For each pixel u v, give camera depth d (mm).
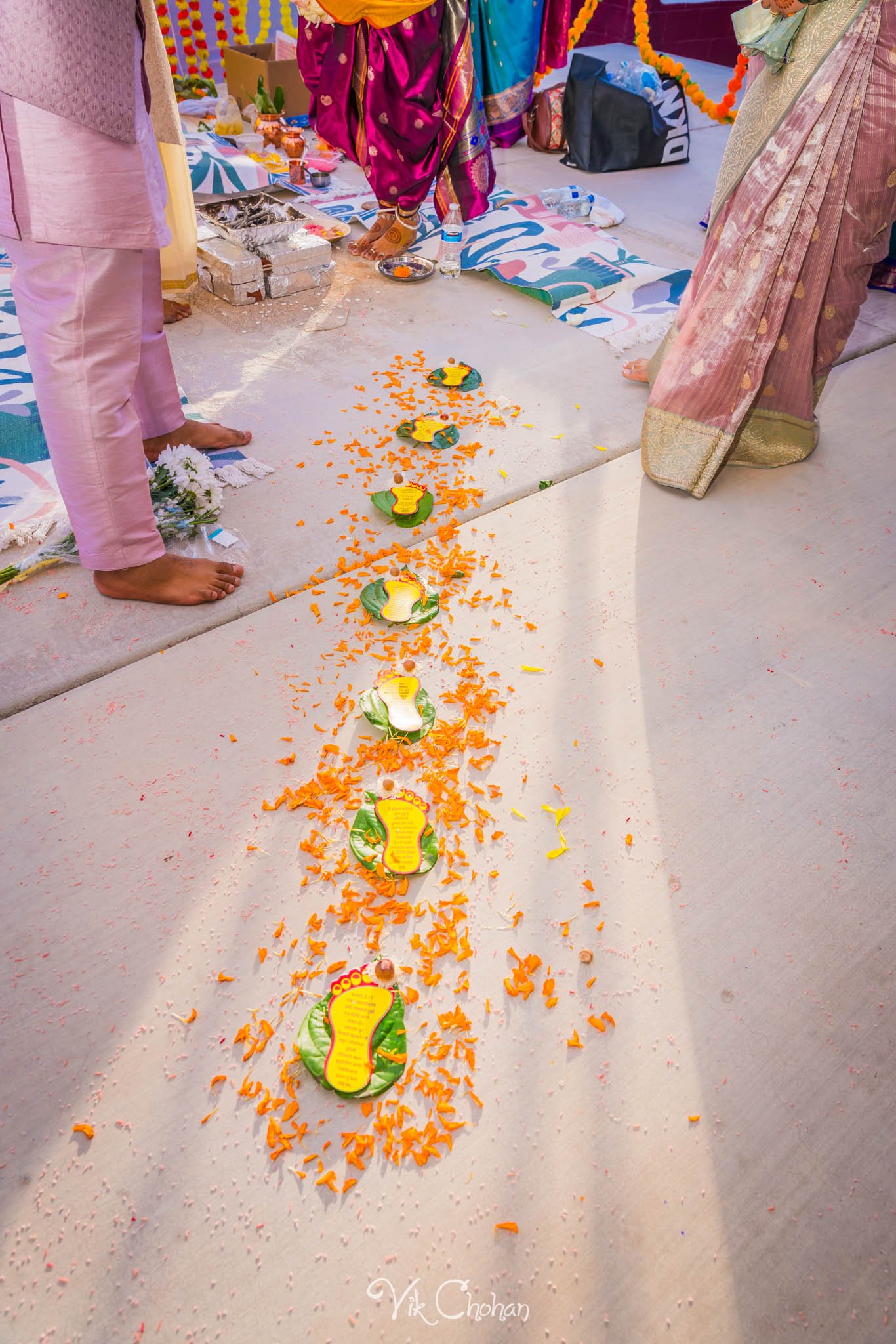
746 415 2701
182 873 1694
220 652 2162
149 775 1865
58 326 1839
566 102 5668
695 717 2070
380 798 1832
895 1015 1561
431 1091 1412
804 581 2498
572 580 2434
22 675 2062
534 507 2703
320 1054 1423
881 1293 1245
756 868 1774
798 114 2363
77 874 1682
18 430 2896
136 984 1527
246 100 5609
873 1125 1417
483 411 3145
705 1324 1206
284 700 2047
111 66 1631
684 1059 1480
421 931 1632
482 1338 1179
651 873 1752
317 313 3779
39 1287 1203
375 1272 1229
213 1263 1230
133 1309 1188
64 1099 1382
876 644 2309
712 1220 1301
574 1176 1336
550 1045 1485
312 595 2342
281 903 1659
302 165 5023
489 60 4137
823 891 1742
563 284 3973
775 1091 1449
